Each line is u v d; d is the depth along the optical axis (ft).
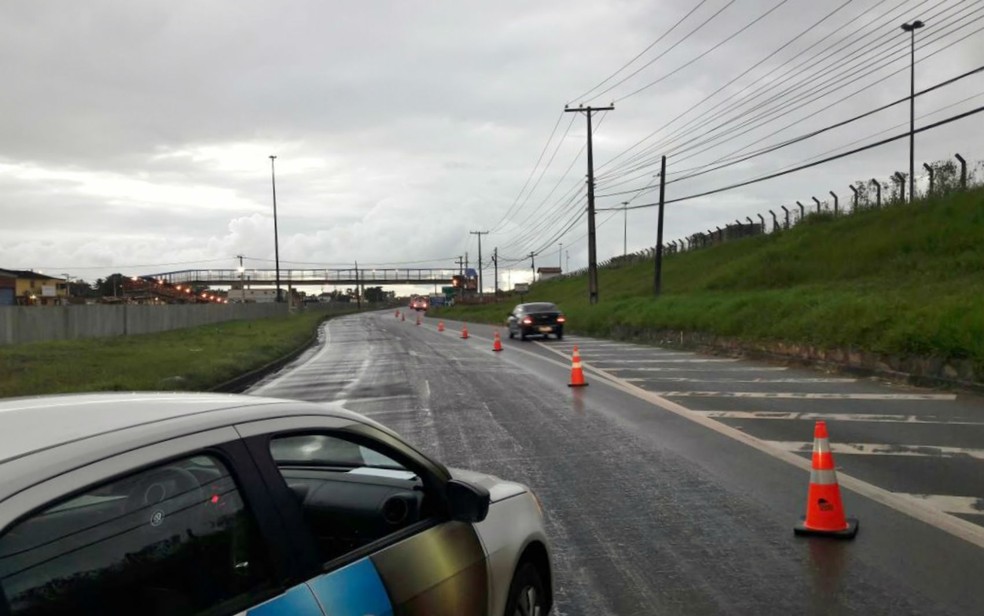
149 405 9.56
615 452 34.65
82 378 66.80
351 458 13.12
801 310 83.30
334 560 10.06
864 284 99.96
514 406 50.11
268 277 388.98
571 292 280.92
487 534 12.87
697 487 28.25
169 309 166.09
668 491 27.81
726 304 104.17
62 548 7.48
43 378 66.08
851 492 26.68
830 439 35.83
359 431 11.40
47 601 7.23
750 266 147.23
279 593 9.06
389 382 68.39
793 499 26.35
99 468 7.75
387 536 11.23
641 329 121.49
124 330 140.46
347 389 64.49
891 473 29.14
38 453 7.59
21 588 7.02
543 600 14.85
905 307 67.46
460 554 12.01
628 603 18.20
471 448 36.52
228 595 8.68
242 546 9.00
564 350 101.76
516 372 73.26
